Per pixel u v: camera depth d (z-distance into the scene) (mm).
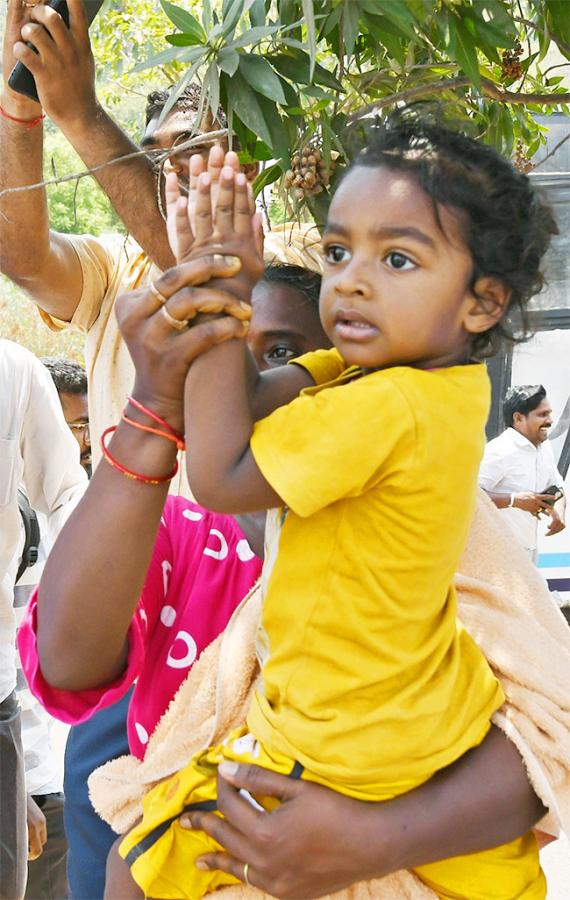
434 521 1277
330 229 1307
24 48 1900
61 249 2617
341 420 1228
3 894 3068
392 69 2197
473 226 1277
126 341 1293
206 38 1795
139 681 1664
